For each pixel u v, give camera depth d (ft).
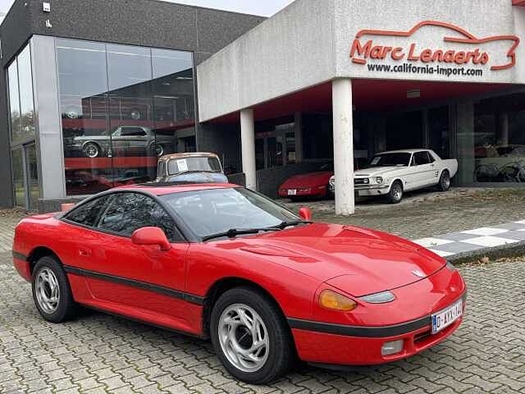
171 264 13.38
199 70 67.05
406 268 12.26
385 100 59.72
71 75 58.90
